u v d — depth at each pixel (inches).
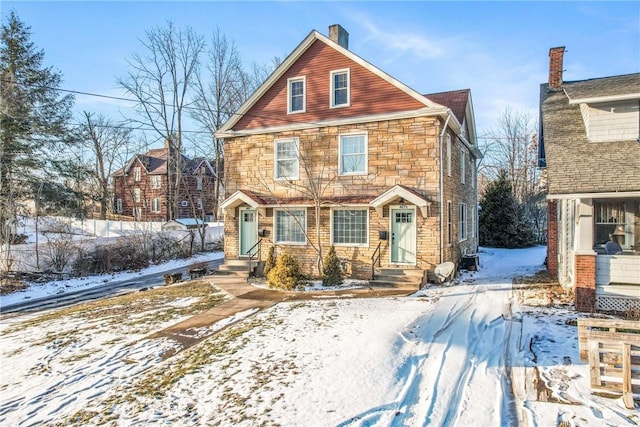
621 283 404.8
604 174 404.5
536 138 1592.0
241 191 671.8
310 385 251.8
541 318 380.5
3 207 850.8
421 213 577.6
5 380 296.7
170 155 1434.5
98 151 1796.3
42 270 781.9
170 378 278.8
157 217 1945.1
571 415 211.2
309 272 644.7
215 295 540.1
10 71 1051.3
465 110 751.1
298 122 661.3
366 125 613.0
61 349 355.9
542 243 1251.8
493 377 260.4
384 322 375.6
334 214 631.2
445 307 429.1
